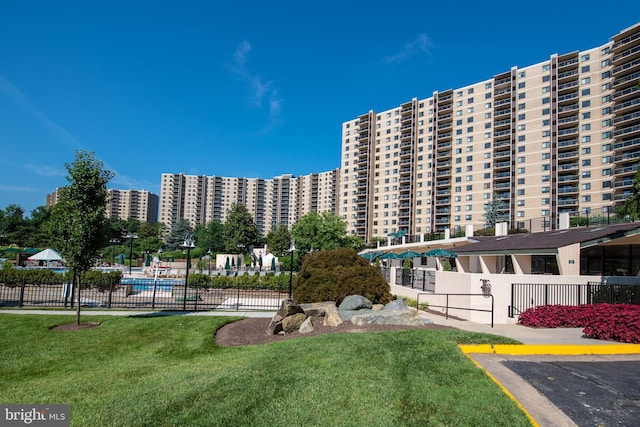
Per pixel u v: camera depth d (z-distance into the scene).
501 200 83.31
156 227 124.12
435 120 99.31
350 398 5.49
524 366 7.29
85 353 9.17
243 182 177.88
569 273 15.22
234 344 10.27
